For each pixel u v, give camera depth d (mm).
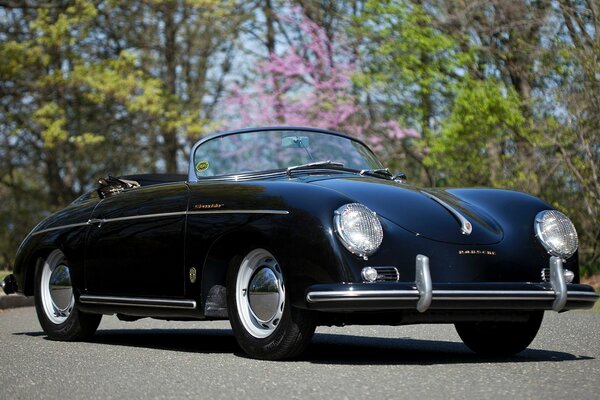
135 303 5844
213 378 4441
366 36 17000
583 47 14133
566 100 13867
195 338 6879
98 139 22047
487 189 5629
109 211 6180
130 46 25688
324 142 6176
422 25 16172
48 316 6754
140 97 21781
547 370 4656
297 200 4898
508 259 5031
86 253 6324
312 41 19734
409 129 17234
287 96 19453
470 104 14797
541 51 15062
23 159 26703
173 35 25672
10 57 22078
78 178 27062
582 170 14156
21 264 6926
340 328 7734
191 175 5875
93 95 22047
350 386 4121
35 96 24109
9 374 4789
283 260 4832
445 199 5289
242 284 5176
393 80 16547
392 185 5344
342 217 4707
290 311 4859
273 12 21500
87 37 24406
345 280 4637
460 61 15656
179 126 22578
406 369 4688
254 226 4988
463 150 16094
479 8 16391
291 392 3980
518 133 15125
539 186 15062
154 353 5605
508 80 16750
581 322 7840
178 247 5496
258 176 5855
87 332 6551
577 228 15117
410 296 4637
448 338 6785
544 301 5012
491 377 4391
